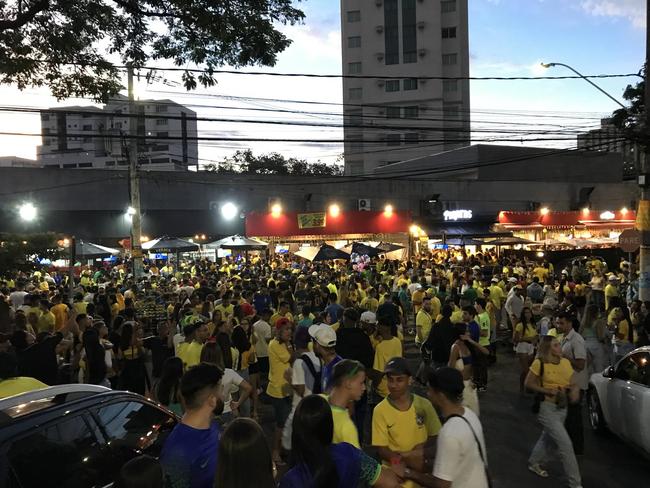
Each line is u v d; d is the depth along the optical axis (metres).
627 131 15.02
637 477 6.79
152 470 2.60
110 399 4.04
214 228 39.84
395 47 82.19
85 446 3.60
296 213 32.00
